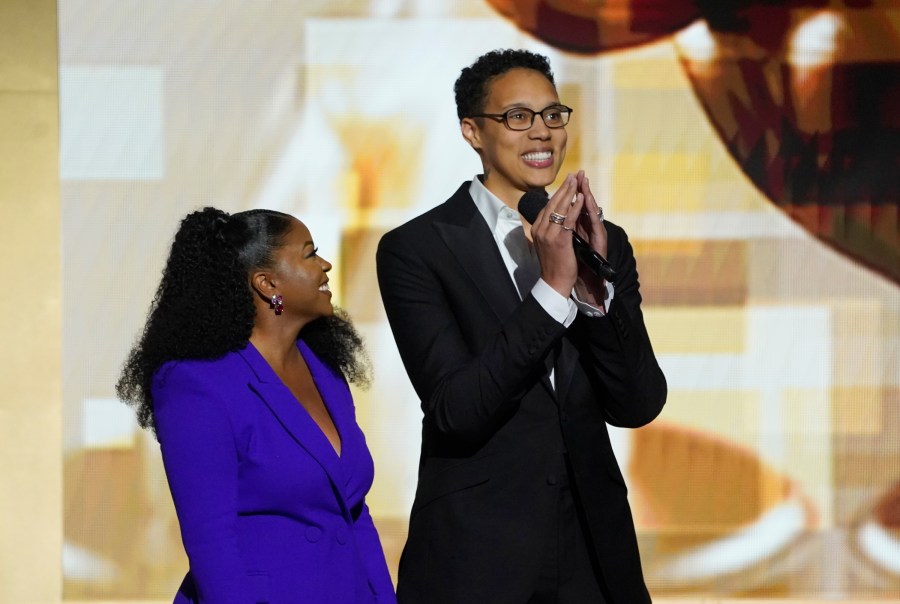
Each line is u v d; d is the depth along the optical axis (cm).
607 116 1677
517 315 819
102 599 1683
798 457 1691
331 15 1677
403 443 1684
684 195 1683
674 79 1680
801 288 1683
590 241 827
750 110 1680
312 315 850
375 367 1681
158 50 1675
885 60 1672
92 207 1677
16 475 1678
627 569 879
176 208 1680
